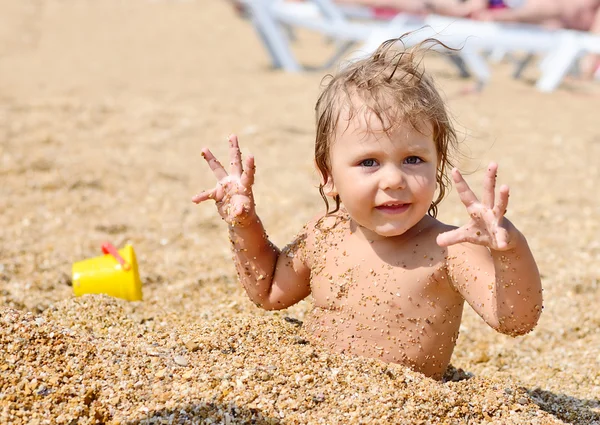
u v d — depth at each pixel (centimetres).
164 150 619
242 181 249
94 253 413
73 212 475
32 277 371
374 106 225
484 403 230
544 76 928
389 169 224
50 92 802
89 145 612
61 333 236
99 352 232
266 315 308
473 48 876
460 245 232
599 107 834
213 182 552
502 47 888
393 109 224
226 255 414
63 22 1370
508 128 720
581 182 579
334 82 241
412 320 238
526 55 993
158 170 564
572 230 477
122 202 499
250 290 266
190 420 206
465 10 930
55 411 207
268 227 464
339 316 246
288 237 446
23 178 520
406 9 952
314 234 258
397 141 224
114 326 288
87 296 310
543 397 268
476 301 227
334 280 247
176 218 475
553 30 920
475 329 334
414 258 238
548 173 596
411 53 243
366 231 246
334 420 209
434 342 239
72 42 1187
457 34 870
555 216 502
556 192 552
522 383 286
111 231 449
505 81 973
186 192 525
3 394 210
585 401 266
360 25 964
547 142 680
